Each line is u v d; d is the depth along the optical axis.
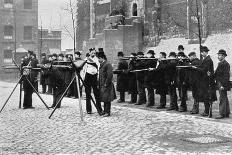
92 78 14.56
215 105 17.64
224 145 9.30
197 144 9.38
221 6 33.22
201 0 34.56
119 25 39.47
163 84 16.12
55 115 14.41
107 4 46.91
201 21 34.56
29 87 16.56
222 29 33.12
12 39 60.59
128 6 43.31
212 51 32.22
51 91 24.61
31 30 61.84
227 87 13.43
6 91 26.84
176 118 13.42
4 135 10.69
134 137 10.23
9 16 60.41
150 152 8.55
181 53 15.55
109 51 39.44
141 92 17.80
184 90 15.10
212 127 11.64
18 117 14.00
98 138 10.14
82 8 54.84
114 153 8.48
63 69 20.72
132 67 18.03
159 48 38.19
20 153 8.59
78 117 13.86
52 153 8.55
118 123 12.48
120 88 18.84
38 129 11.56
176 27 37.62
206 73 13.80
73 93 21.86
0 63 59.41
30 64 17.61
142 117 13.71
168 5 38.62
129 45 39.62
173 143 9.48
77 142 9.68
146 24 40.47
